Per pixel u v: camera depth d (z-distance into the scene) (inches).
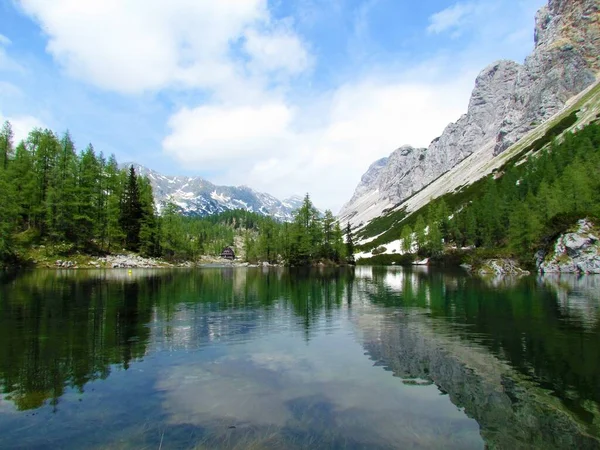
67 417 350.9
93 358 545.3
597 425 341.4
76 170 3016.7
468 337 691.4
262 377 470.3
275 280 2194.9
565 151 4766.2
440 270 3560.5
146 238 3732.8
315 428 331.6
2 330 724.0
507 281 2041.1
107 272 2368.4
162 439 309.0
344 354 578.2
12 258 2370.8
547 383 451.5
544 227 3024.1
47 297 1162.6
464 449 297.0
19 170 2780.5
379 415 360.5
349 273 3075.8
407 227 5610.2
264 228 5374.0
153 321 828.6
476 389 429.1
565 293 1416.1
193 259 5004.9
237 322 834.8
